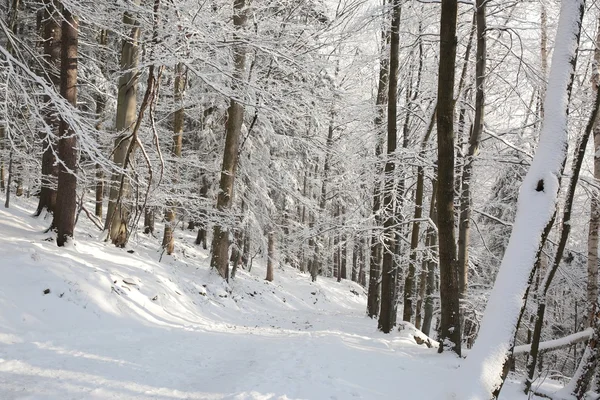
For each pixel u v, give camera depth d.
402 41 12.83
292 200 21.08
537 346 5.79
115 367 4.98
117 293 8.41
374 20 11.18
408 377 5.51
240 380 4.79
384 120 13.99
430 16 11.66
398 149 11.64
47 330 6.15
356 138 14.72
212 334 8.20
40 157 12.06
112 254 10.73
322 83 13.48
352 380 5.14
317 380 5.00
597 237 9.70
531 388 6.02
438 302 18.16
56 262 7.89
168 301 10.02
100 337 6.43
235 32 8.78
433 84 11.97
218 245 14.34
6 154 11.28
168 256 15.05
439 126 6.59
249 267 23.52
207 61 8.19
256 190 17.59
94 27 13.89
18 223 10.35
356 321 14.09
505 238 15.49
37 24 12.02
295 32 12.02
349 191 15.19
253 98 8.91
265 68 12.84
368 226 12.31
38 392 3.94
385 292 10.27
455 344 6.83
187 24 7.70
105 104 15.43
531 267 4.28
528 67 10.16
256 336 8.59
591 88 9.67
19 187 16.80
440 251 6.88
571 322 17.92
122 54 11.47
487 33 10.12
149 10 7.76
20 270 7.08
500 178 13.91
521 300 4.19
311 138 17.55
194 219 14.90
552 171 4.44
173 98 14.88
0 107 5.46
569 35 4.62
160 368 5.18
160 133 15.04
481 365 3.96
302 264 33.06
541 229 4.33
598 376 6.14
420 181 12.06
